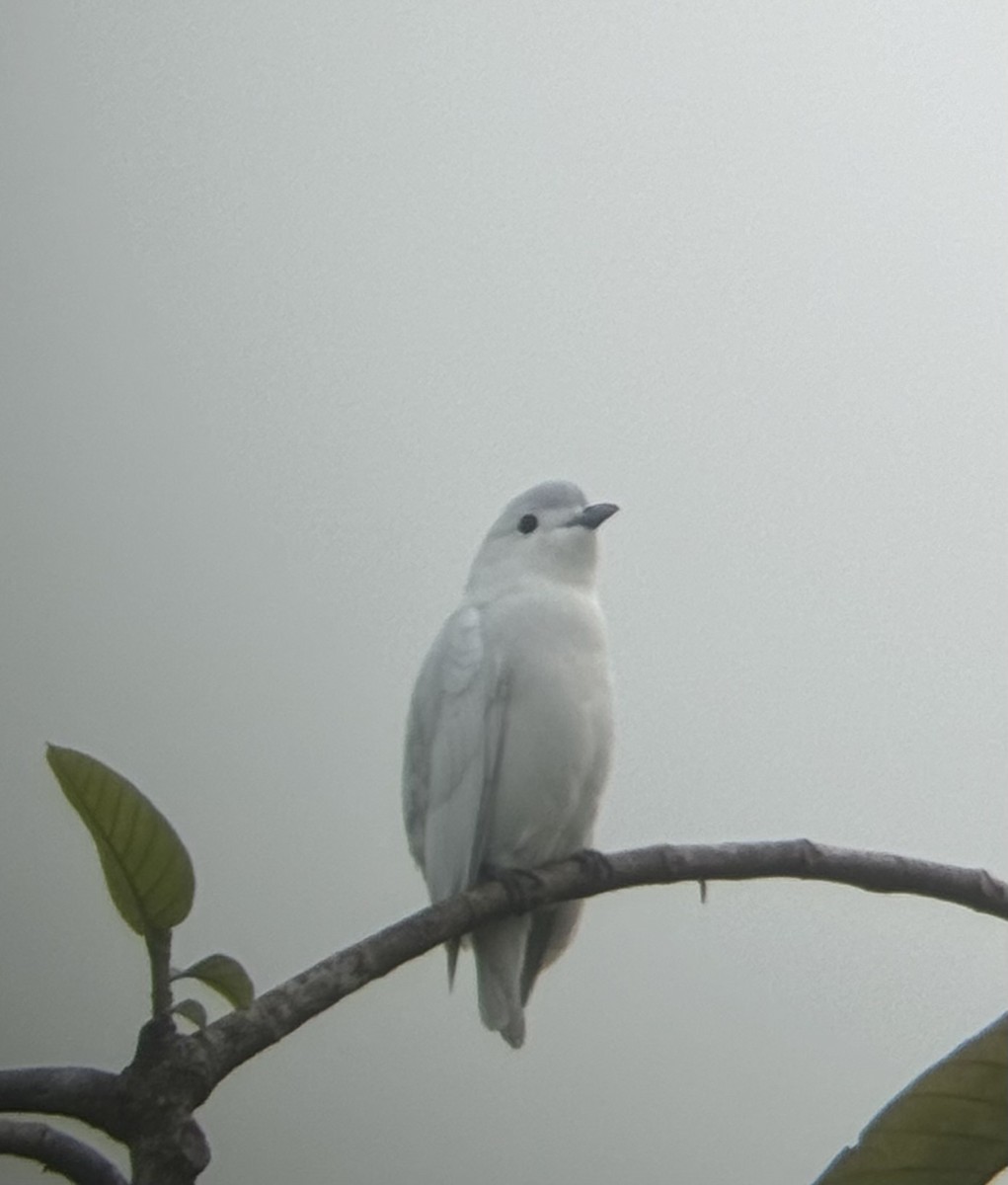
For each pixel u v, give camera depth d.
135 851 5.52
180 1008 5.54
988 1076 4.61
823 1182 4.67
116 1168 5.37
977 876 6.99
